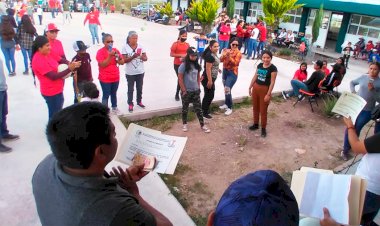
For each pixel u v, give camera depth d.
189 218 3.61
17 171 4.13
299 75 8.34
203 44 10.32
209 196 4.29
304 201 1.91
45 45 4.30
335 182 1.92
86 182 1.24
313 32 15.54
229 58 6.73
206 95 6.57
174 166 1.87
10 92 6.88
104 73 5.83
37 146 4.77
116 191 1.30
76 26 19.38
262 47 13.99
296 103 8.24
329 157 5.66
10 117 5.69
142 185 4.14
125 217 1.21
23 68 8.70
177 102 7.26
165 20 25.66
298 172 2.05
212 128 6.39
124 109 6.59
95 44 13.55
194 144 5.70
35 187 1.37
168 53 12.69
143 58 6.26
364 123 5.27
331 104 7.52
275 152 5.67
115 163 4.29
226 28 13.92
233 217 1.04
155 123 6.40
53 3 23.52
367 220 2.83
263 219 1.01
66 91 7.27
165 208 3.74
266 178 1.17
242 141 5.92
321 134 6.61
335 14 18.95
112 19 27.00
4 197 3.63
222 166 5.07
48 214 1.29
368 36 17.59
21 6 17.11
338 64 7.93
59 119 1.26
